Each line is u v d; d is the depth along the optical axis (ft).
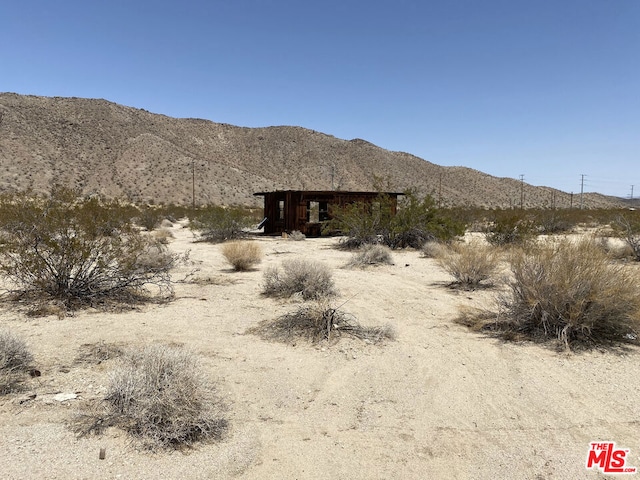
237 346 21.08
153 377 13.67
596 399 16.01
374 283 37.60
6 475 10.66
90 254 28.66
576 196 452.35
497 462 12.18
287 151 411.54
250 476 11.32
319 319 23.61
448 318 26.76
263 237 86.58
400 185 367.25
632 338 22.18
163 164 289.94
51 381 16.25
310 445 12.84
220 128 432.66
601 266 22.31
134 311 27.25
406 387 16.93
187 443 12.59
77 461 11.37
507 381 17.56
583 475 11.61
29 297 28.73
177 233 99.91
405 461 12.17
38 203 29.45
